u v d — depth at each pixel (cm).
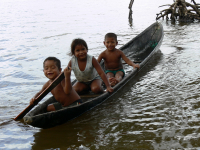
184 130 308
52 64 340
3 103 409
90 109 378
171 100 396
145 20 1348
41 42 882
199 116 341
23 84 493
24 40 927
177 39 844
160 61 609
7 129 331
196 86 445
